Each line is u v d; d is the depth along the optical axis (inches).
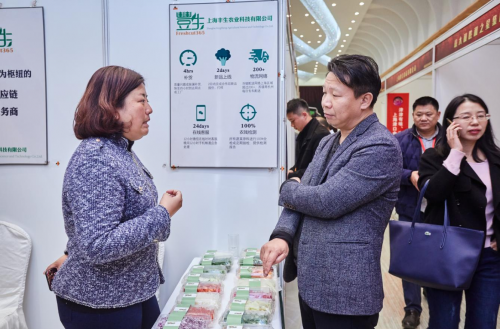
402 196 100.0
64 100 77.4
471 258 57.8
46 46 77.1
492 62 171.3
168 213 43.9
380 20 361.4
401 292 121.0
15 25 76.5
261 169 76.7
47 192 78.2
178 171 78.0
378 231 44.4
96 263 38.6
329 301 43.1
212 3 74.6
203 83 75.9
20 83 77.1
